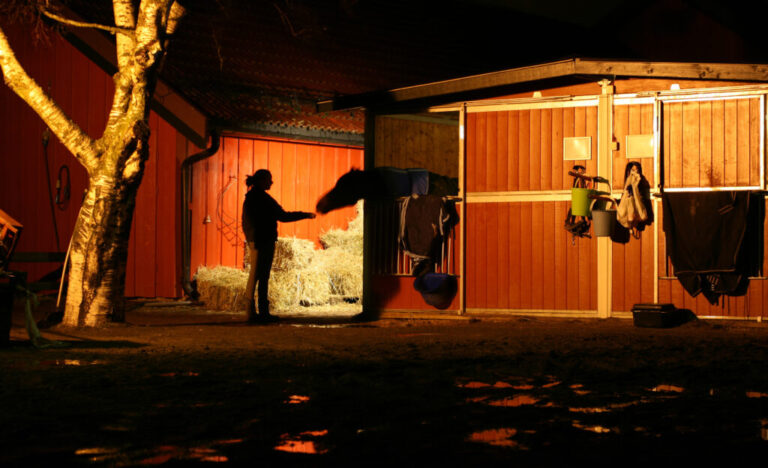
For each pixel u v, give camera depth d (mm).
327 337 8055
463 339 7844
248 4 16625
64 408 4414
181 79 13391
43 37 13266
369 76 16391
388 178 10797
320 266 12312
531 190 10141
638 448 3553
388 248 10648
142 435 3811
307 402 4602
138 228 13078
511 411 4352
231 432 3873
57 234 13406
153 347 7137
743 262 9164
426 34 18906
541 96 10148
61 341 7527
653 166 9617
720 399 4703
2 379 5363
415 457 3420
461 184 10422
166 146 13023
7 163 13258
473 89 10133
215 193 13203
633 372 5734
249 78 14422
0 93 13242
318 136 13898
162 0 8594
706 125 9438
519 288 10156
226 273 12164
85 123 13414
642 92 9672
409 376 5551
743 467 3256
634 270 9656
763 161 9195
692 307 9430
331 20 17672
